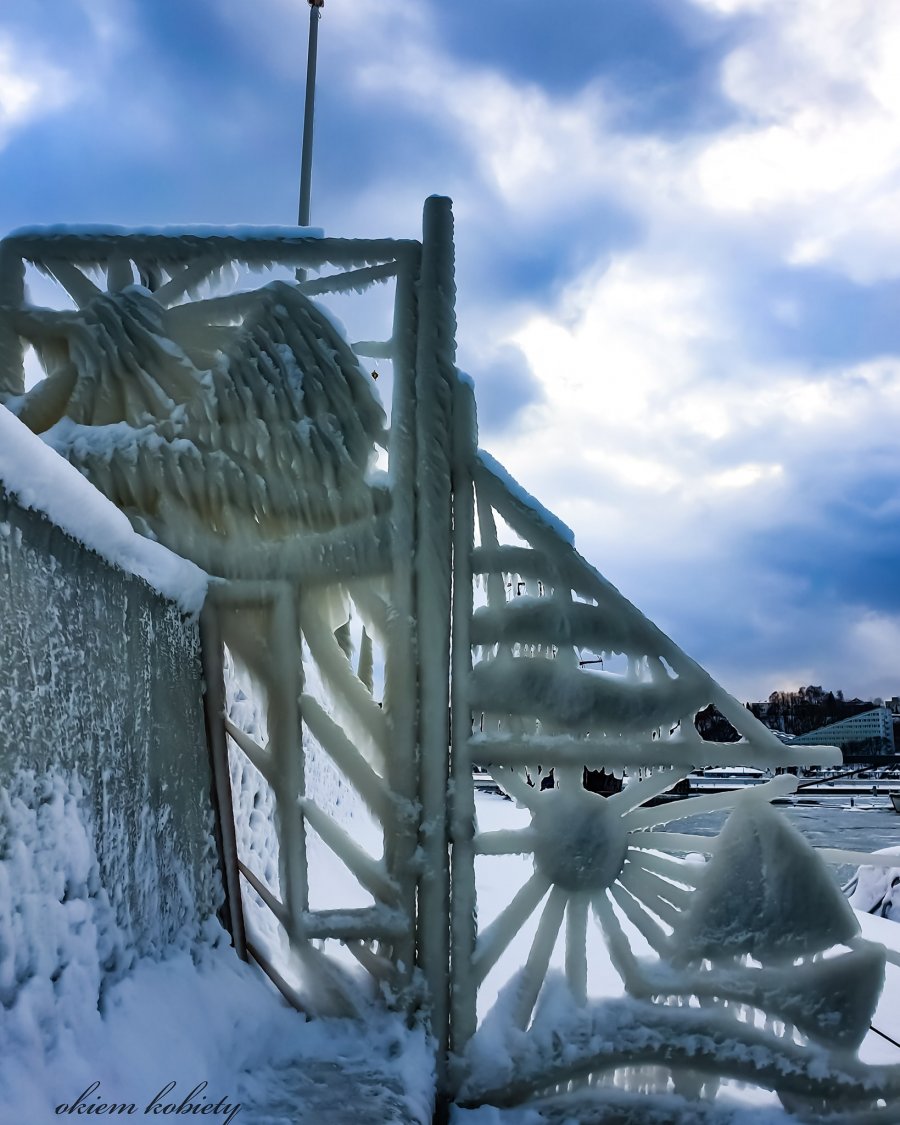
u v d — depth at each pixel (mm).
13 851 2361
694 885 4305
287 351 4508
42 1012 2365
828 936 4164
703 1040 4039
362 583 4414
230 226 4633
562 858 4230
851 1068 4008
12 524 2439
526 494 4512
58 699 2678
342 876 6293
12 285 4617
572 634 4395
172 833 3641
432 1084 3742
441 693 4324
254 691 4363
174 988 3189
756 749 4367
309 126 9938
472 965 4125
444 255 4664
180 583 3955
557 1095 4016
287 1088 3326
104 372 4496
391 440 4512
